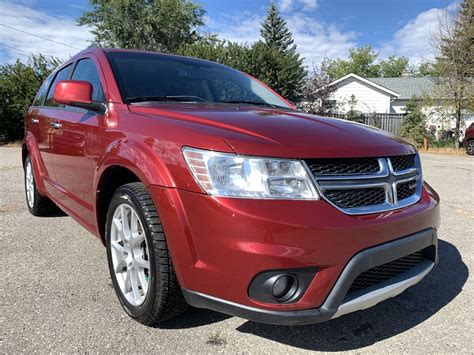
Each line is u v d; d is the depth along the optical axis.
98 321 2.52
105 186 2.79
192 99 3.20
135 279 2.50
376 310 2.83
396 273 2.38
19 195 6.12
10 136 18.09
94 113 3.05
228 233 1.93
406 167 2.53
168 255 2.19
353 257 2.02
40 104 4.59
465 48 19.89
